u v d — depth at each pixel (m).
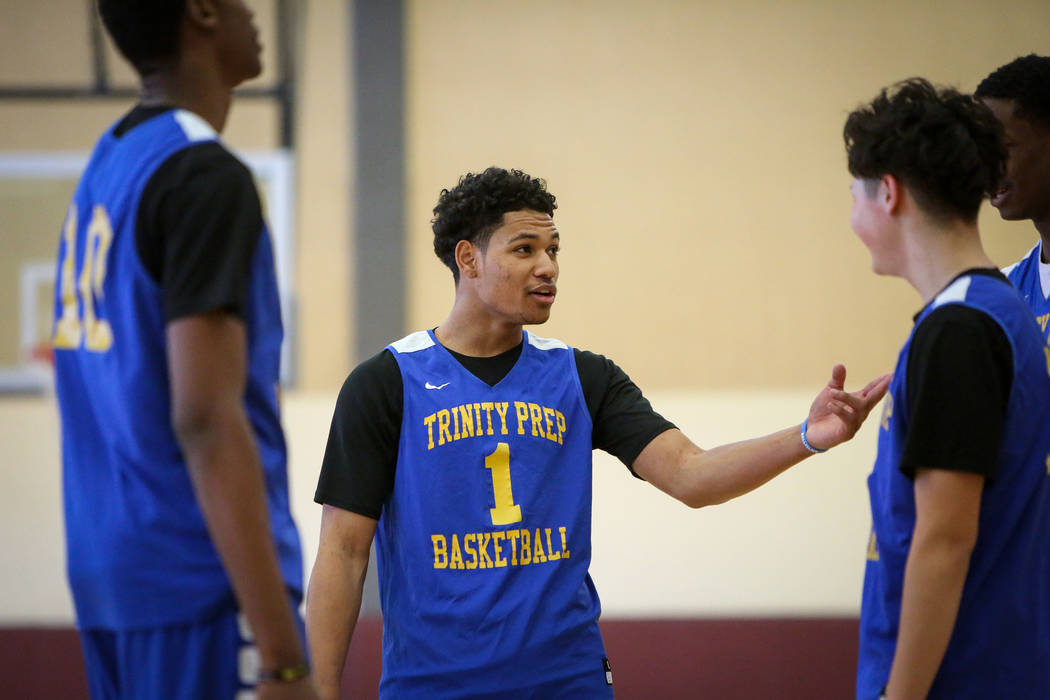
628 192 15.27
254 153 15.45
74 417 3.93
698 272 15.12
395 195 15.27
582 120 15.43
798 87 15.41
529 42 15.60
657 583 14.27
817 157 15.27
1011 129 5.38
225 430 3.41
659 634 13.66
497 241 5.56
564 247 15.18
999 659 4.11
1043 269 5.85
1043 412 4.14
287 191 15.33
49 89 15.74
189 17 3.88
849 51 15.45
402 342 5.78
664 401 14.83
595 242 15.20
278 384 3.97
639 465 5.72
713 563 14.29
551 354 5.85
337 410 5.65
